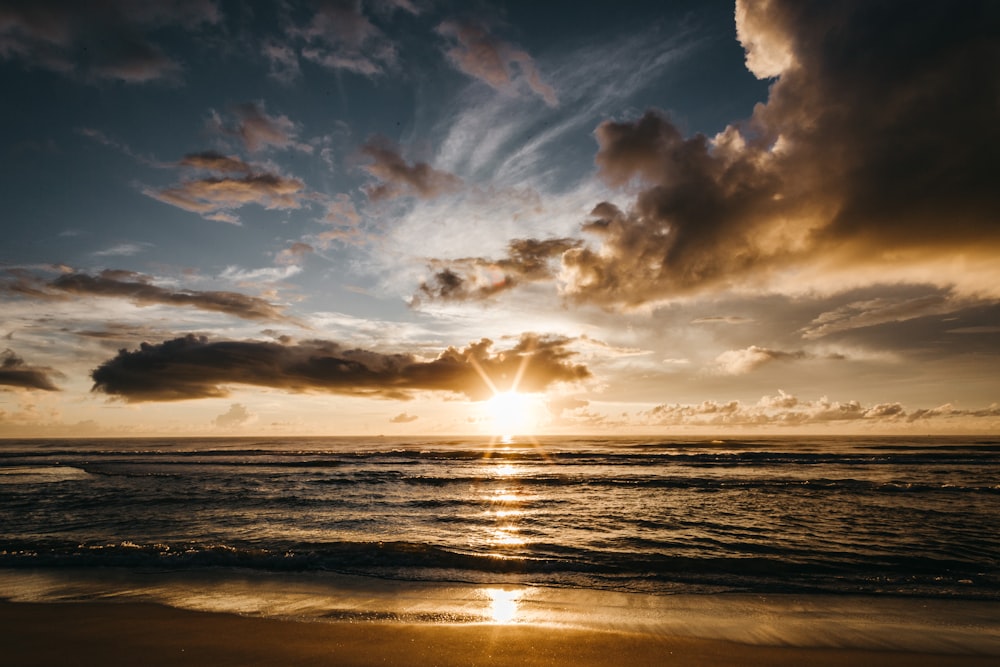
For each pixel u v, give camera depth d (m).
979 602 7.20
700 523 13.71
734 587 8.05
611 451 54.97
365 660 4.98
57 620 6.17
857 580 8.41
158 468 34.88
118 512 15.80
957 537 11.81
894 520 13.96
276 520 14.46
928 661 5.08
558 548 10.88
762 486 22.00
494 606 6.96
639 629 6.01
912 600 7.32
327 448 72.06
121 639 5.51
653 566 9.30
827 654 5.25
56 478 27.73
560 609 6.82
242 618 6.28
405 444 93.00
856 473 28.58
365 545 10.57
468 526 13.53
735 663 5.00
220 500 18.45
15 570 8.77
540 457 45.12
